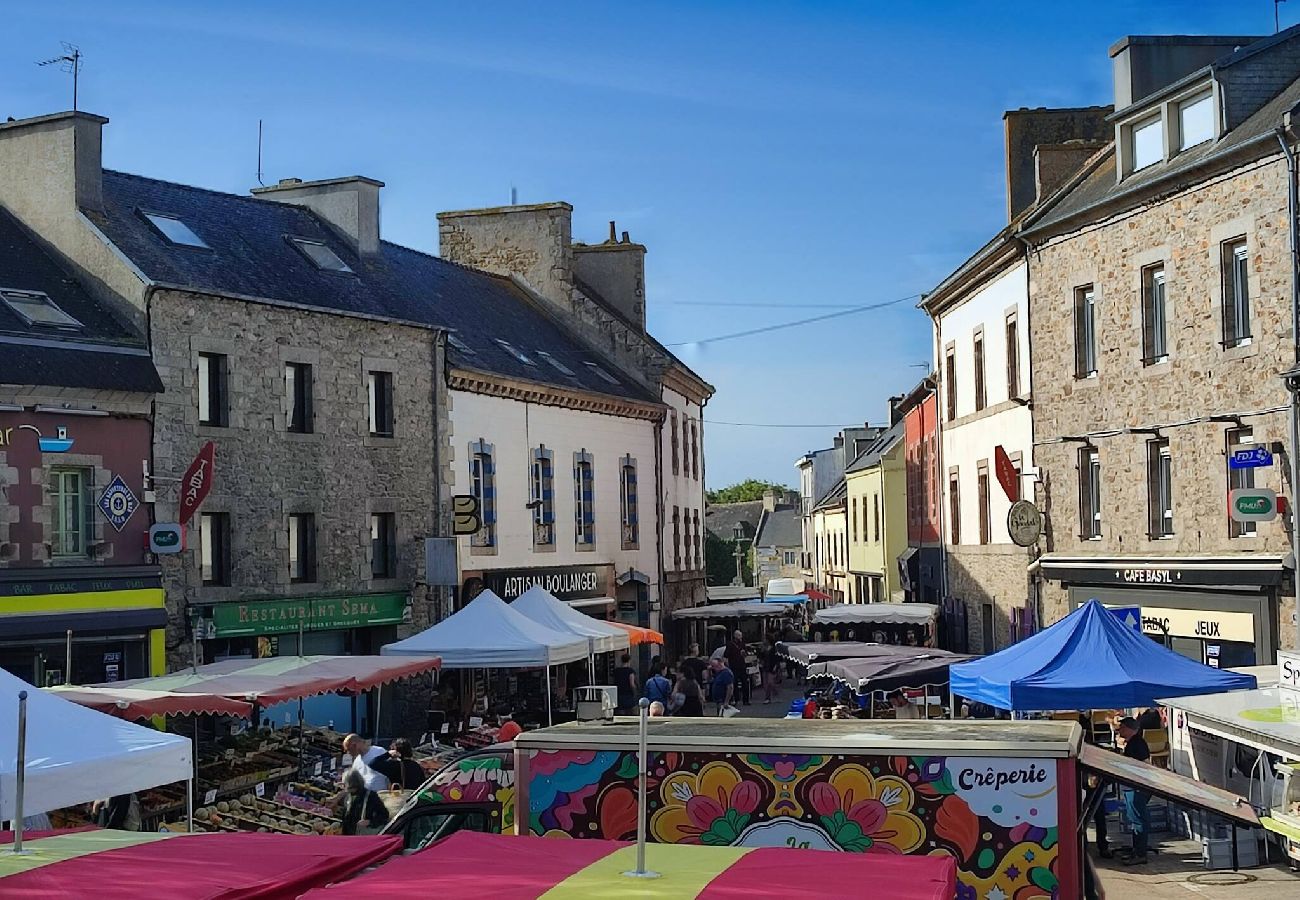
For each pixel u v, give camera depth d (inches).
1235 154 814.5
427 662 778.8
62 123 952.9
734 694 1385.3
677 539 1731.1
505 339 1416.1
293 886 230.4
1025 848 337.7
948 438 1339.8
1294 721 521.0
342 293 1146.7
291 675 700.7
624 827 363.3
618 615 1521.9
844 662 783.1
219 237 1091.9
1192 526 872.3
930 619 1175.0
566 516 1397.6
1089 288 994.7
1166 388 896.9
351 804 572.7
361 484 1081.4
